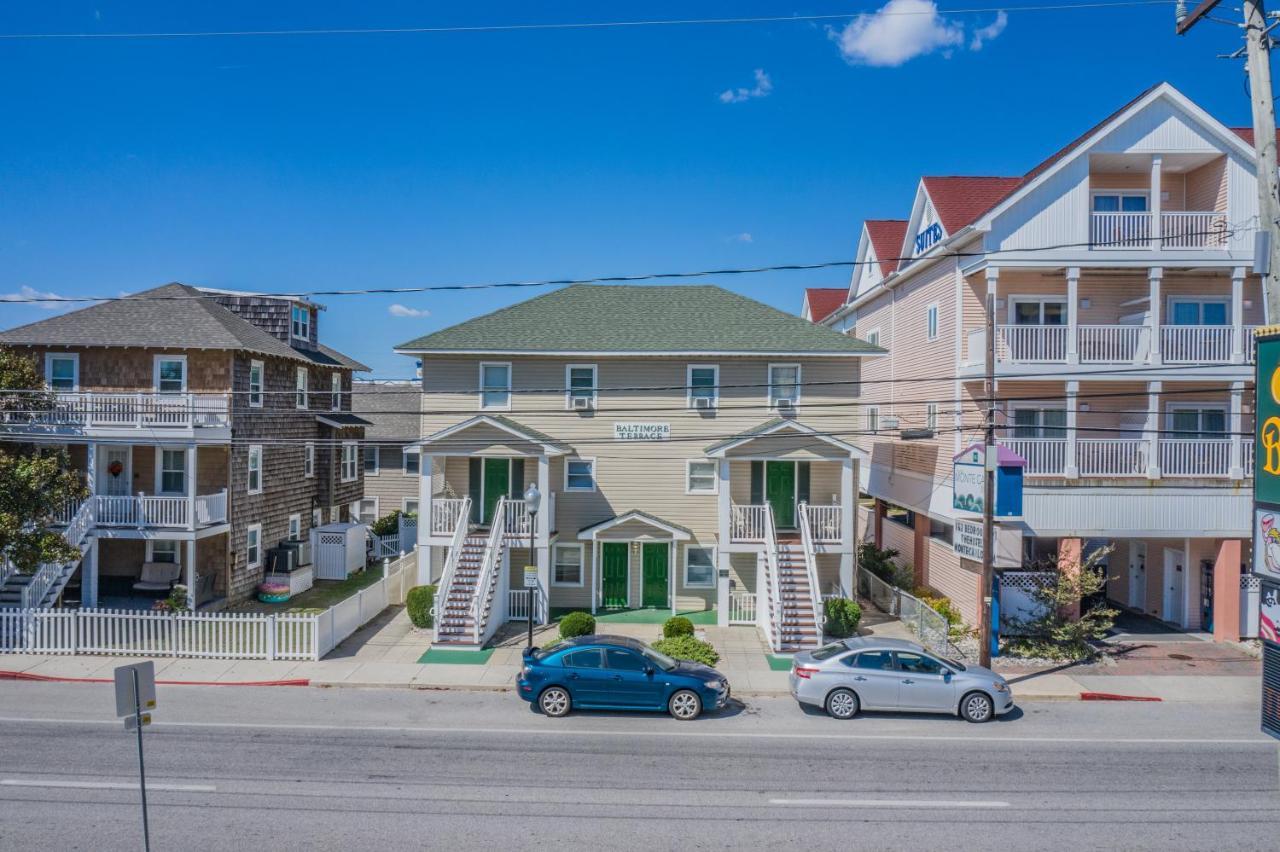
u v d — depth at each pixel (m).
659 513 26.64
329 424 33.53
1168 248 22.72
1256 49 13.22
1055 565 23.58
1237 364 22.42
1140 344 22.67
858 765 14.26
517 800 12.57
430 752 14.62
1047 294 24.66
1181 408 23.98
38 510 20.61
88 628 20.61
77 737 15.14
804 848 11.11
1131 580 26.67
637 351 25.95
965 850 11.12
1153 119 22.91
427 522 24.91
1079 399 24.08
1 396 23.48
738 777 13.63
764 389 26.70
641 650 17.39
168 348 26.12
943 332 26.28
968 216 26.25
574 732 15.83
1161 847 11.27
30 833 11.23
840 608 23.47
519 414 26.62
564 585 26.64
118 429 24.59
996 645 21.44
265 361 29.02
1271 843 11.41
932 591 27.14
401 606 26.50
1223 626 22.97
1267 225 13.07
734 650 22.11
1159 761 14.61
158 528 24.45
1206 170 23.84
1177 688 19.17
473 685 18.78
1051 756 14.83
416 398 49.84
